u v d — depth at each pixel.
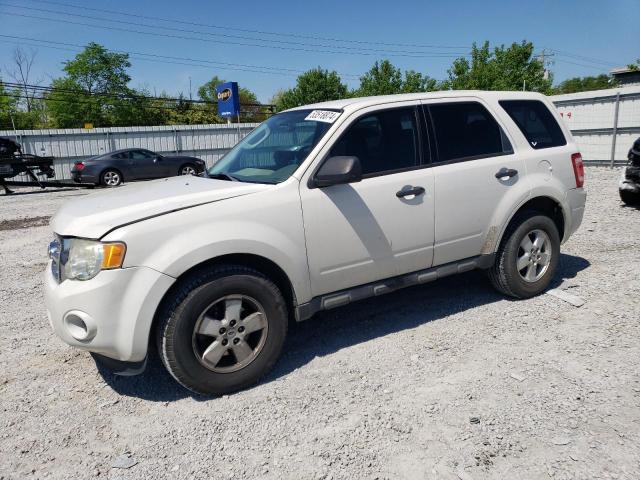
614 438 2.65
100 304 2.96
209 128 26.70
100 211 3.19
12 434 2.98
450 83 35.19
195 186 3.61
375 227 3.74
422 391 3.21
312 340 4.08
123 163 19.50
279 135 4.05
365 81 35.94
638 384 3.15
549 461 2.51
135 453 2.76
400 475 2.48
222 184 3.57
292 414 3.05
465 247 4.24
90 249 3.00
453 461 2.56
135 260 2.98
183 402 3.27
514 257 4.45
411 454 2.63
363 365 3.60
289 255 3.40
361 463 2.59
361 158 3.75
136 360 3.10
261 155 3.96
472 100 4.37
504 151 4.41
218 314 3.27
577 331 3.94
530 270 4.59
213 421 3.03
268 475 2.54
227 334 3.25
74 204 3.55
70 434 2.96
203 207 3.21
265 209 3.33
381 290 3.89
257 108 69.75
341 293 3.74
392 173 3.84
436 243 4.06
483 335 3.96
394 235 3.83
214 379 3.23
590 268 5.46
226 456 2.70
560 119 4.89
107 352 3.07
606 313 4.24
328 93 43.91
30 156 17.98
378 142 3.85
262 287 3.32
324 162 3.58
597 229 7.27
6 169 17.14
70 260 3.06
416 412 2.99
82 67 57.78
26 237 9.06
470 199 4.16
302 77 44.31
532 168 4.50
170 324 3.08
